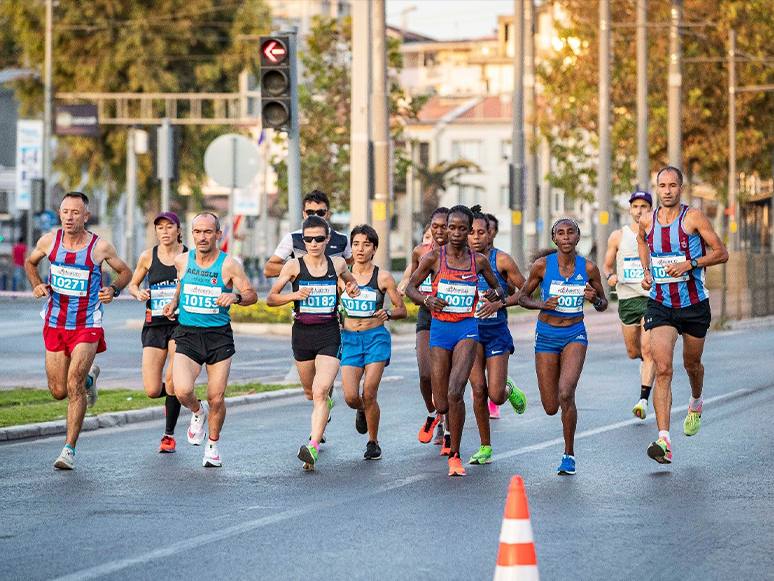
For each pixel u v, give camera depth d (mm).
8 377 60281
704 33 143750
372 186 77562
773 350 76125
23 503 30266
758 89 145625
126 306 129625
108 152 174000
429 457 37500
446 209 40031
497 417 45844
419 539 26109
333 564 23984
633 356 48094
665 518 28094
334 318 36500
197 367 36625
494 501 30297
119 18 172750
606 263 47844
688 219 35688
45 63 160750
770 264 120250
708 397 51438
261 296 139500
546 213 182625
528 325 101688
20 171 143750
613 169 144375
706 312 36281
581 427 43406
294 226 65000
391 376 61625
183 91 175875
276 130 61719
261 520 28109
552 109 139125
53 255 36250
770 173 175875
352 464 36250
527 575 19219
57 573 23406
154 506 29828
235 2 179000
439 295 34750
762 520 27844
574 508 29250
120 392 53406
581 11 139875
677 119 124812
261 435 42500
